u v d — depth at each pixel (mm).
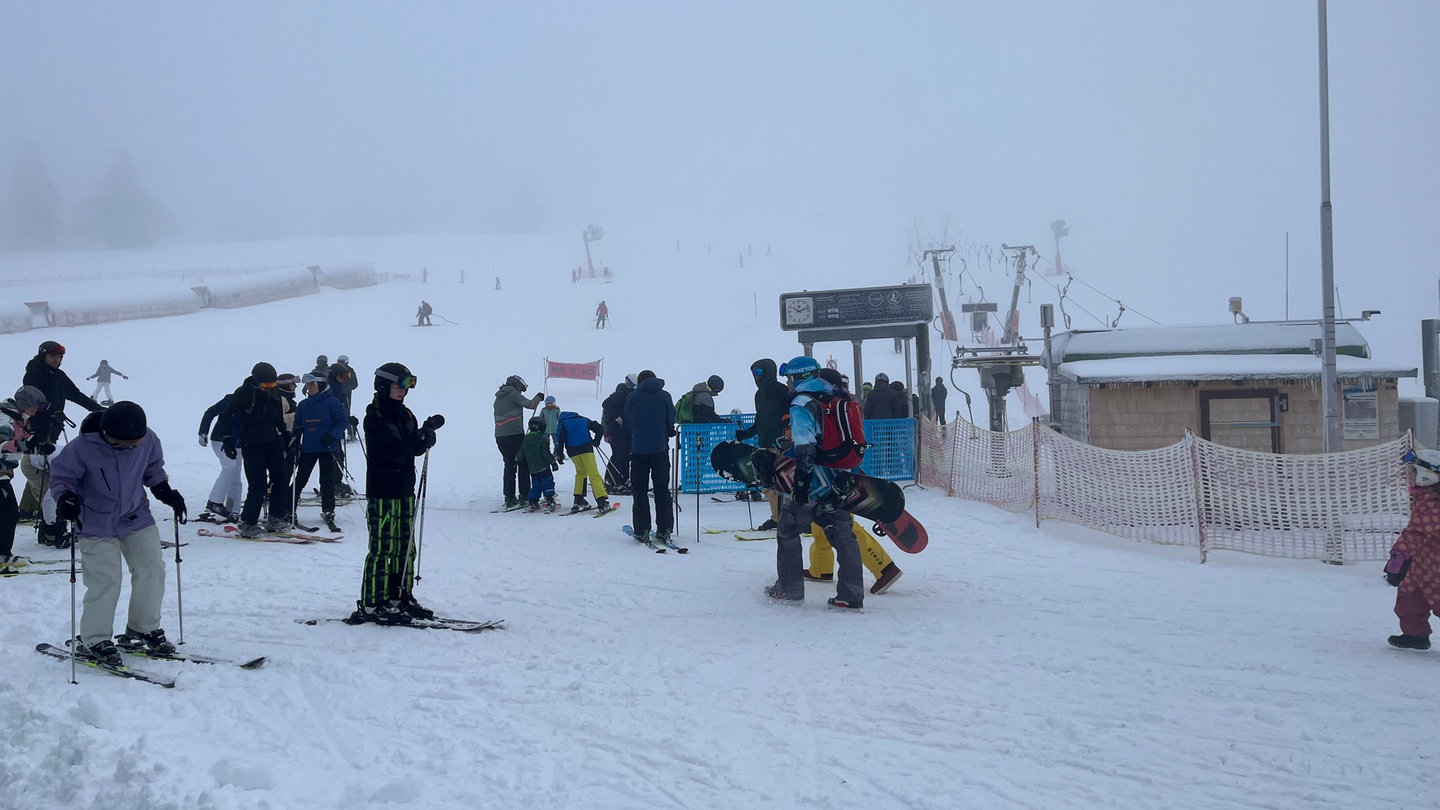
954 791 3895
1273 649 5852
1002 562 8945
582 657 5812
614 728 4645
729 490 13508
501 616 6953
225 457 10797
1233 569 8586
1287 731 4453
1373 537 8906
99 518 5449
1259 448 12117
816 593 7613
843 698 5016
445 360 34750
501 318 47969
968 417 25547
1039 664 5535
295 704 4996
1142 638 6113
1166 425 12227
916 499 12805
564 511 12547
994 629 6367
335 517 11477
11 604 7012
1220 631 6305
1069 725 4531
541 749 4395
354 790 3924
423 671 5547
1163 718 4648
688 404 13758
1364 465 8945
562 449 12180
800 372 7176
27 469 9969
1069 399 13391
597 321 43875
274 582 8016
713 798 3885
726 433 13664
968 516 11477
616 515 11977
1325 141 11203
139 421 5484
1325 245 11250
